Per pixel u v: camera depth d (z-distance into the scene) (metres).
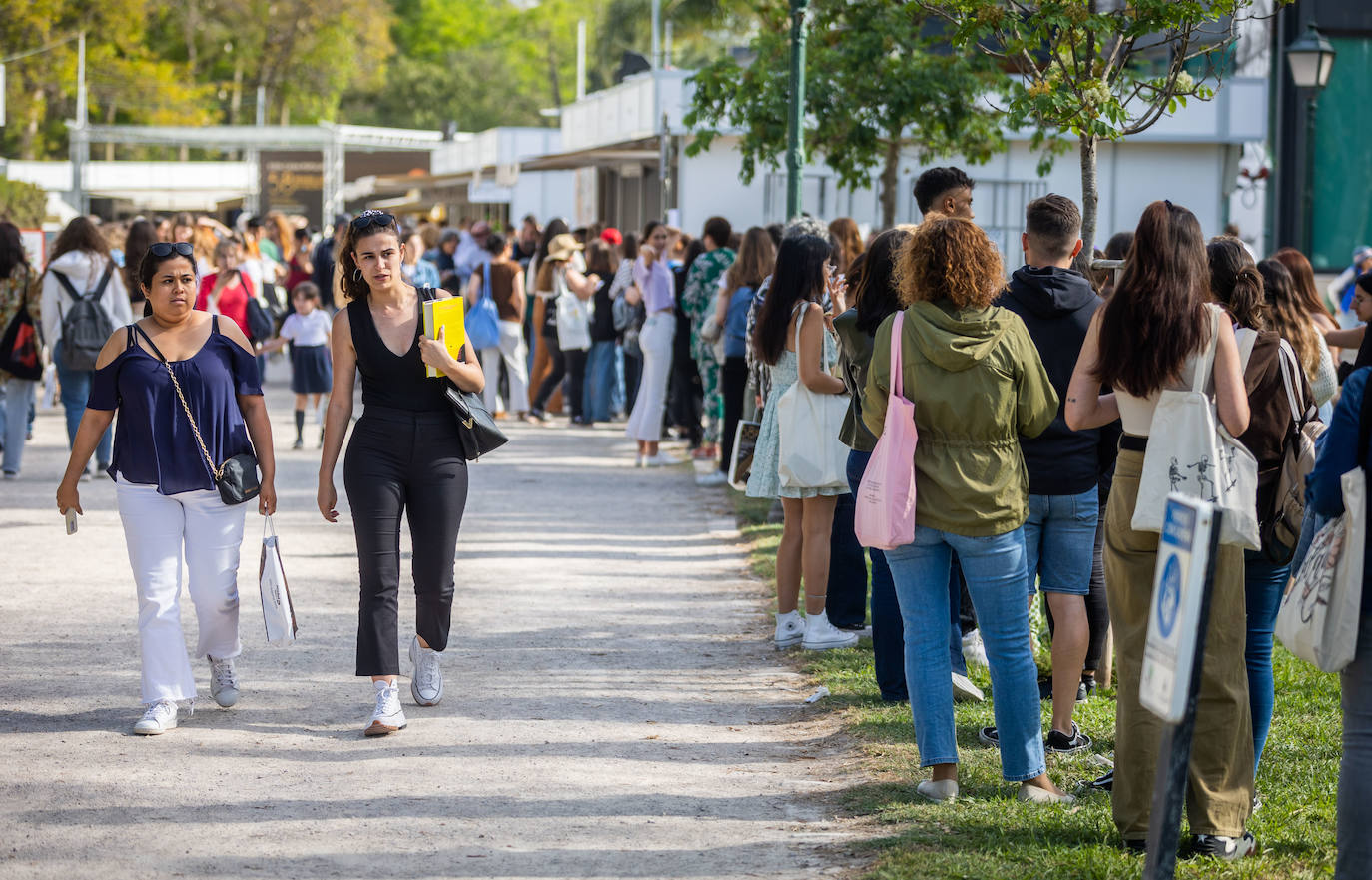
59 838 6.52
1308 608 5.56
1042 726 8.07
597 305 23.19
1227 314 6.30
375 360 8.19
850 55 18.72
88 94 90.88
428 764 7.70
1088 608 9.08
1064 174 28.03
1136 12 10.11
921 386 6.91
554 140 46.12
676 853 6.49
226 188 69.38
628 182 36.50
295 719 8.49
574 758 7.86
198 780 7.36
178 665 8.22
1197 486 6.15
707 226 17.83
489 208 49.97
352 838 6.60
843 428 8.66
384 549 8.23
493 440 8.45
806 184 27.56
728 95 19.72
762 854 6.49
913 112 18.73
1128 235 9.96
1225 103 28.00
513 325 23.66
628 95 30.78
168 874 6.13
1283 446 6.80
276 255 35.94
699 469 18.50
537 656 10.04
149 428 8.18
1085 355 6.57
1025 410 6.97
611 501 16.55
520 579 12.49
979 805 7.02
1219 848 6.27
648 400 19.00
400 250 8.24
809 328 9.69
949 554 7.16
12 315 16.66
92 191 68.94
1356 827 5.55
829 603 10.36
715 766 7.79
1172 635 4.83
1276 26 28.17
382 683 8.22
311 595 11.74
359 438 8.27
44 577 12.05
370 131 68.81
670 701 9.03
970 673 9.45
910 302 7.07
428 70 125.19
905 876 6.08
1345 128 28.16
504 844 6.56
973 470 6.93
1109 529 6.48
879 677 8.90
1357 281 9.91
